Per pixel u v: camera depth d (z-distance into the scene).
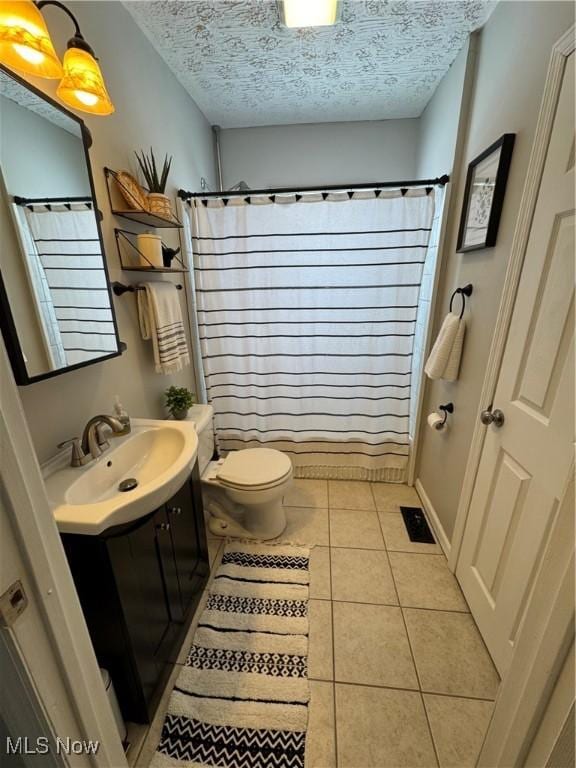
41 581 0.50
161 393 1.75
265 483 1.69
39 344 0.94
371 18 1.41
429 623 1.38
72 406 1.12
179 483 1.04
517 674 0.67
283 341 2.12
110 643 0.95
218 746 1.02
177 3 1.32
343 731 1.05
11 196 0.86
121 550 0.90
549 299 0.97
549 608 0.58
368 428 2.24
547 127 0.98
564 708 0.54
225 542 1.83
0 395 0.44
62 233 1.01
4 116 0.83
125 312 1.41
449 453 1.74
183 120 1.93
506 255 1.22
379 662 1.24
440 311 1.92
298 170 2.54
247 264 1.98
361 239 1.88
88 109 0.98
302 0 1.26
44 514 0.51
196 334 2.21
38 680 0.51
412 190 1.77
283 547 1.79
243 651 1.28
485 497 1.32
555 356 0.94
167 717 1.09
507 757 0.69
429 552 1.75
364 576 1.61
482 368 1.39
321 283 1.98
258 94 2.02
